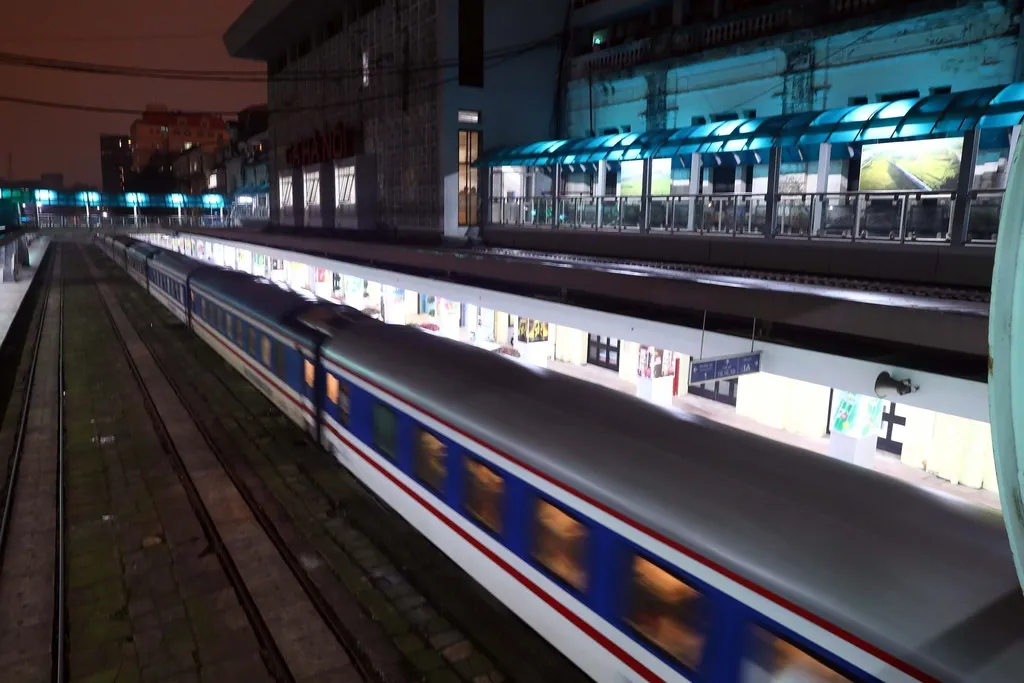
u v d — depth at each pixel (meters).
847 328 7.77
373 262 19.38
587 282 11.46
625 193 21.67
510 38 24.05
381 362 8.92
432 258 16.12
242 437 12.37
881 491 4.63
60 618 6.87
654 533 4.80
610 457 5.49
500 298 13.27
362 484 10.24
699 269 14.11
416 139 25.58
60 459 11.27
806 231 16.53
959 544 4.01
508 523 6.33
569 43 24.02
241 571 7.85
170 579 7.74
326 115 34.53
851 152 15.37
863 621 3.68
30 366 18.00
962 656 3.35
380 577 7.75
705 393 16.34
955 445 11.55
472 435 6.73
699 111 19.17
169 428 12.88
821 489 4.68
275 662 6.31
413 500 8.05
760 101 17.48
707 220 19.06
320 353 10.69
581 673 6.12
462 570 7.86
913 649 3.47
